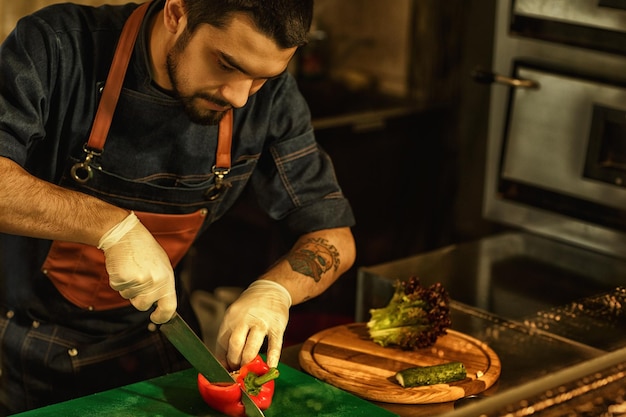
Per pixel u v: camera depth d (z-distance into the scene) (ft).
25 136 5.97
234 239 12.08
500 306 7.47
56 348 6.99
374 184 12.42
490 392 6.02
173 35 5.90
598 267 8.34
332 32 13.96
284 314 6.26
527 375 6.27
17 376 7.09
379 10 13.34
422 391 5.93
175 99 6.42
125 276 5.71
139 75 6.35
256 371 5.87
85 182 6.61
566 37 8.52
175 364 7.37
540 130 8.79
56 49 6.19
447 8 12.48
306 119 7.11
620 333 6.91
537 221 9.04
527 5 8.71
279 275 6.58
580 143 8.49
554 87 8.57
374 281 7.60
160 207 6.87
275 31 5.35
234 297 12.04
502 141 9.17
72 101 6.39
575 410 5.53
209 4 5.40
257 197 7.27
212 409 5.71
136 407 5.70
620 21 8.02
